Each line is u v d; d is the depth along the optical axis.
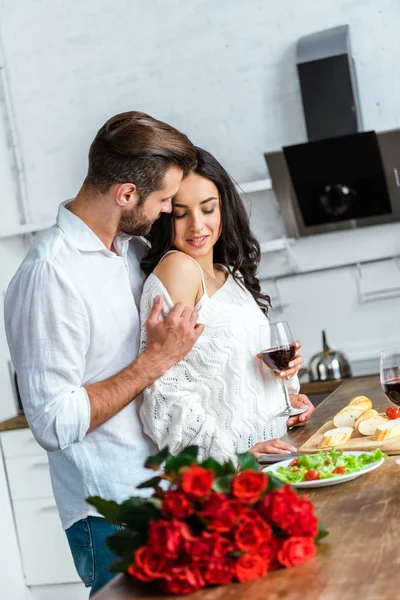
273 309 4.95
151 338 2.31
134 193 2.29
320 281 4.90
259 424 2.48
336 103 4.42
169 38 4.93
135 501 1.36
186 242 2.52
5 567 4.40
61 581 4.55
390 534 1.47
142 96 4.99
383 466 1.97
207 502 1.31
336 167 4.36
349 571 1.32
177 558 1.33
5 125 5.11
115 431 2.34
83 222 2.33
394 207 4.57
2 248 4.86
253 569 1.33
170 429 2.33
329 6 4.75
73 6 5.00
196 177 2.49
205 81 4.92
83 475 2.33
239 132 4.91
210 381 2.42
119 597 1.36
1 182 4.93
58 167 5.12
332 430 2.28
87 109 5.05
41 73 5.07
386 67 4.72
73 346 2.23
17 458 4.54
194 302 2.49
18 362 2.25
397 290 4.81
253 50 4.85
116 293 2.37
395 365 2.20
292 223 4.71
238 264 2.68
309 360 4.79
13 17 5.07
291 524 1.36
